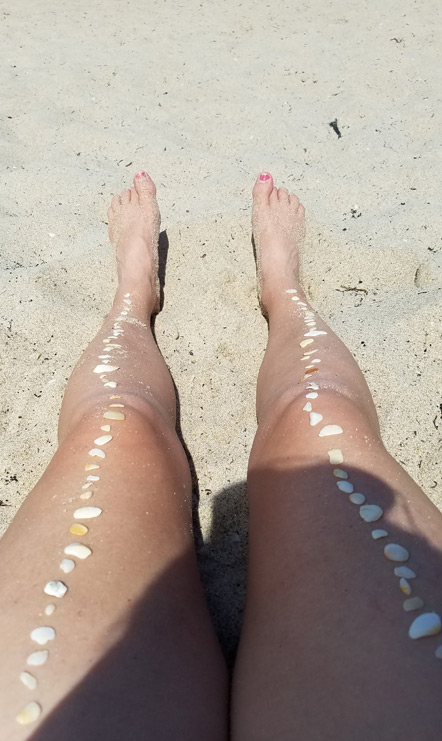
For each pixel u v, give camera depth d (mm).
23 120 2783
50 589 855
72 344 1737
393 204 2221
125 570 895
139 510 995
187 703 797
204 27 3742
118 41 3568
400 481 987
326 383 1205
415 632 761
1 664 769
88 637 803
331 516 915
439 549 877
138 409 1235
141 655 808
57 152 2596
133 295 1779
